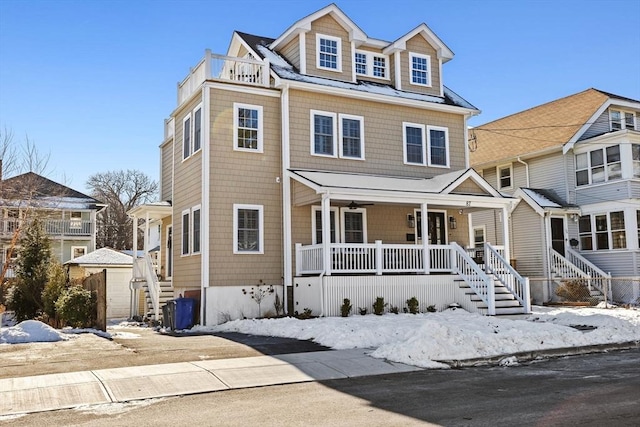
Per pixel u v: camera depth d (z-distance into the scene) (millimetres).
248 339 13250
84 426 6332
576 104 29062
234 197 18328
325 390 8156
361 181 18531
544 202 25938
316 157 19484
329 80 20500
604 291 22328
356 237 20094
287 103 19172
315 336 12969
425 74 22734
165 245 23891
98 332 14734
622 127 28188
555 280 23906
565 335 12461
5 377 8617
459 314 17188
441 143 22094
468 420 6387
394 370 9672
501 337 11578
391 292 17812
